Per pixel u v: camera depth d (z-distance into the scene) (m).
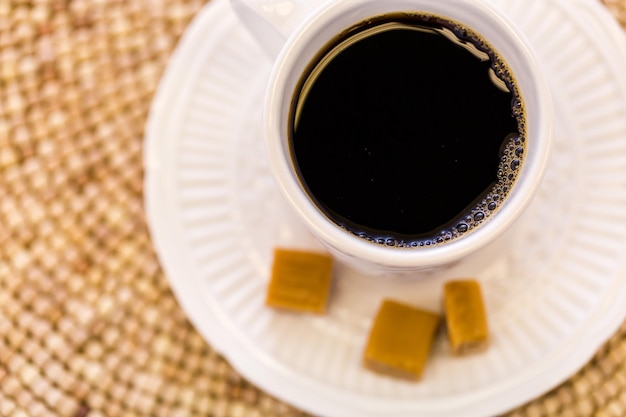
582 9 0.37
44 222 0.41
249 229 0.38
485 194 0.34
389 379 0.37
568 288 0.37
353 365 0.37
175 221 0.38
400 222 0.34
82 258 0.41
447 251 0.31
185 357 0.40
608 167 0.37
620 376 0.38
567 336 0.36
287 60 0.32
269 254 0.38
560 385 0.39
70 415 0.40
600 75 0.37
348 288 0.38
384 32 0.34
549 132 0.31
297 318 0.38
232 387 0.40
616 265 0.36
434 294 0.38
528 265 0.37
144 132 0.41
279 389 0.37
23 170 0.41
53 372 0.40
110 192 0.41
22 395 0.40
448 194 0.34
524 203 0.31
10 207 0.41
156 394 0.40
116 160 0.41
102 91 0.41
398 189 0.34
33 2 0.42
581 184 0.37
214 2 0.38
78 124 0.41
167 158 0.38
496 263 0.37
